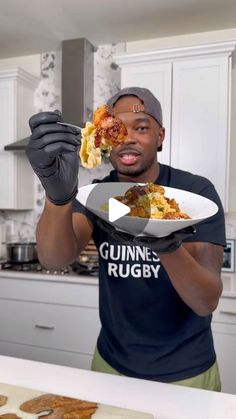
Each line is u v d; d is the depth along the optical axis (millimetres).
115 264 1010
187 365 945
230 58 2117
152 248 677
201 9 2105
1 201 2613
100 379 809
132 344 973
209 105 2141
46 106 2762
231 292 1821
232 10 2111
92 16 2207
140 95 940
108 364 1003
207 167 2158
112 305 1009
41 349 2170
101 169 2613
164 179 1034
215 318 1853
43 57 2777
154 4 2059
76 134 673
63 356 2121
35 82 2744
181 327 960
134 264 984
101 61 2627
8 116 2564
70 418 600
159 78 2221
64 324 2123
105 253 1032
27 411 619
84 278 2070
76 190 746
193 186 1004
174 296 956
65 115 2500
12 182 2576
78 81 2486
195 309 841
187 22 2262
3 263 2445
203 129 2158
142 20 2246
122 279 998
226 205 2139
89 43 2553
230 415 666
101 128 678
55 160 675
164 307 962
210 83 2135
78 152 689
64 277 2109
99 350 1054
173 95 2199
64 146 646
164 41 2488
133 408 690
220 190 2139
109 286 1020
